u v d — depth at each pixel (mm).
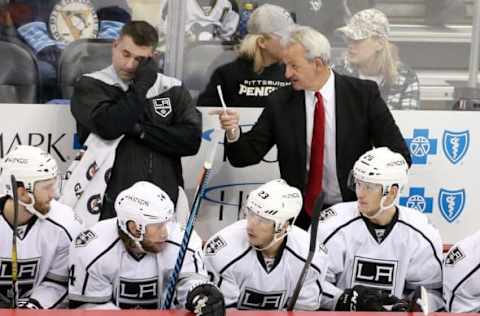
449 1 12039
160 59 11906
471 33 12156
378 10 12016
